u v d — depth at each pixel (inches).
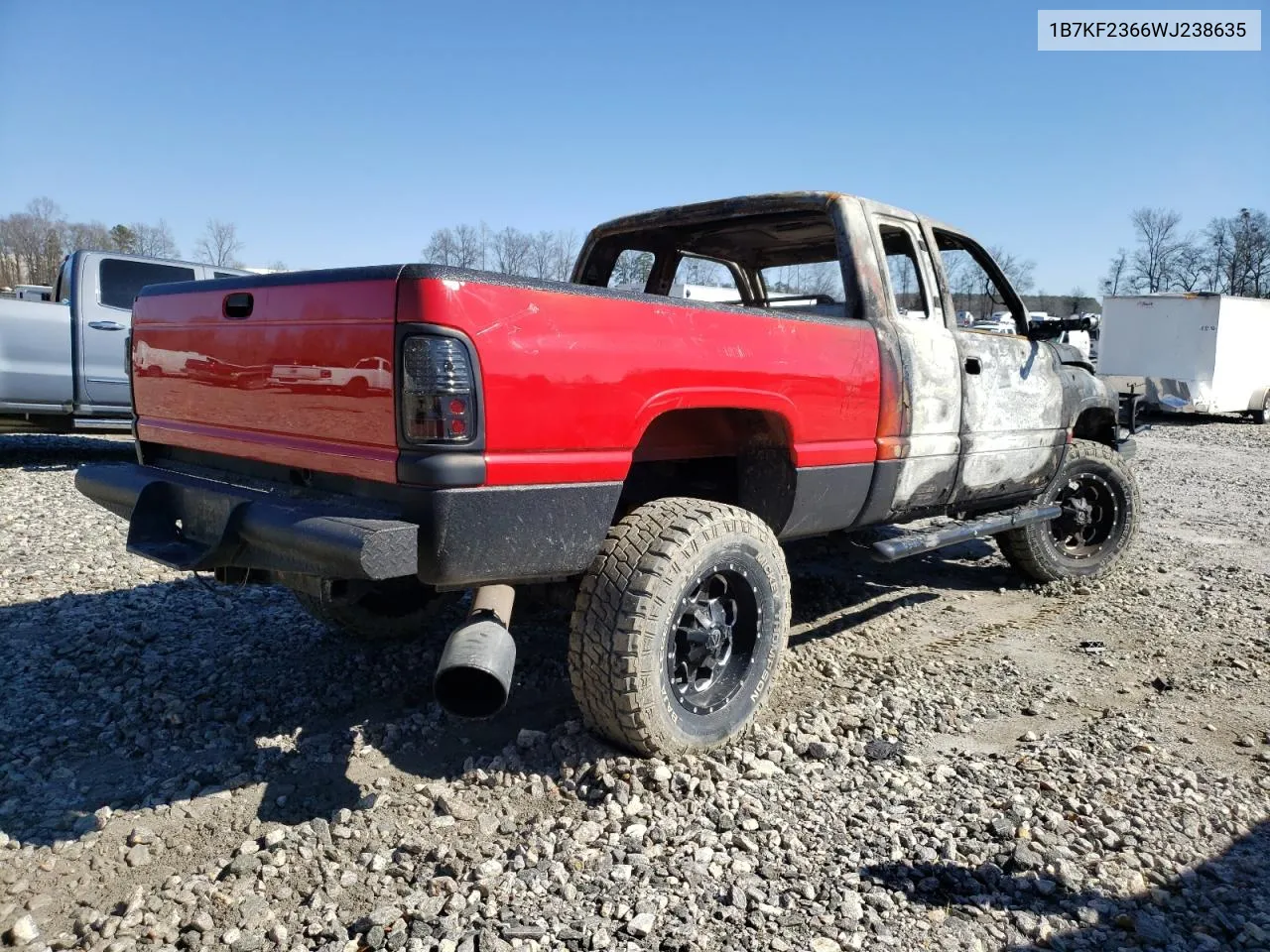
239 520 118.6
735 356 134.8
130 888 100.9
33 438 517.7
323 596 123.3
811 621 202.7
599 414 117.5
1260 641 194.7
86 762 129.3
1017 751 139.3
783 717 147.9
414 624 178.9
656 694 122.6
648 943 91.9
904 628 200.8
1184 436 709.3
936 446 178.4
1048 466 218.7
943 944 93.4
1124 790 126.0
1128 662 181.2
